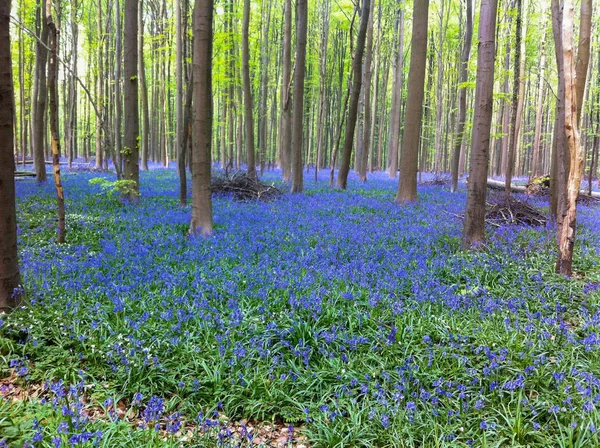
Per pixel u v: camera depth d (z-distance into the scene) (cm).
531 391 439
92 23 3334
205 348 500
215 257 843
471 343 534
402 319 579
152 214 1275
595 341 519
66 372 448
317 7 3162
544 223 1309
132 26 1430
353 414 403
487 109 961
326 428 391
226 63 2428
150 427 375
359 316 579
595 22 2381
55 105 858
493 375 455
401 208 1557
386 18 3231
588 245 1034
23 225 1045
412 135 1681
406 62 4238
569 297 688
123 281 691
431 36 3366
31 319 529
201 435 387
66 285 648
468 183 1002
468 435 383
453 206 1658
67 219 1110
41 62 1798
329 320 579
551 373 460
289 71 2392
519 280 752
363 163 2722
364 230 1152
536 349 508
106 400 401
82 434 336
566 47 732
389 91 4931
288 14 2316
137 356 471
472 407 416
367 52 2602
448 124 3888
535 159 3238
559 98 875
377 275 755
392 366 488
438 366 484
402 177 1714
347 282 713
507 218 1339
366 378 461
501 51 1695
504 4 1811
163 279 704
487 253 920
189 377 455
